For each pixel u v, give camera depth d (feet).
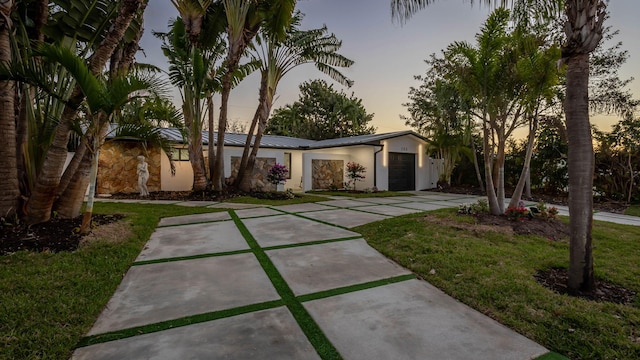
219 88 32.55
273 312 7.98
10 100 13.64
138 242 14.39
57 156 14.02
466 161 52.65
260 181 40.75
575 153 9.39
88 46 17.33
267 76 34.19
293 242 15.05
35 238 12.67
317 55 34.73
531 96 18.38
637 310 7.98
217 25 32.12
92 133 13.91
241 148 41.34
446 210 23.71
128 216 19.39
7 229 12.97
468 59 19.52
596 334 6.92
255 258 12.54
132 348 6.33
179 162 37.17
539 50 17.71
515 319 7.66
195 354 6.15
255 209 25.50
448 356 6.22
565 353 6.37
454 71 20.27
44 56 11.60
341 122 93.45
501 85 19.06
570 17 9.42
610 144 36.47
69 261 11.06
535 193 44.39
